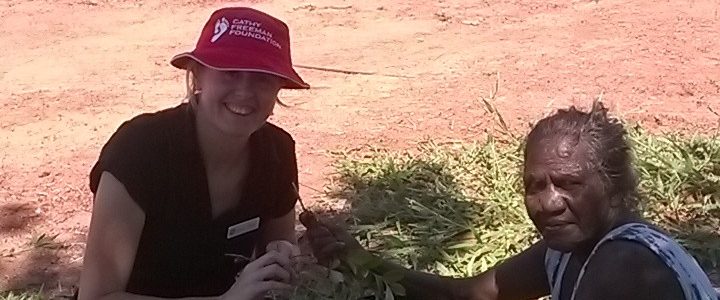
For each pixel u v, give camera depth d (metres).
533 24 10.04
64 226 6.18
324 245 4.04
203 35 3.44
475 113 7.80
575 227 3.05
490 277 3.87
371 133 7.45
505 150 6.77
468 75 8.68
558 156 3.03
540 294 3.82
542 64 8.88
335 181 6.55
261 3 10.88
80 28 10.19
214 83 3.36
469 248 5.41
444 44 9.52
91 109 8.11
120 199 3.43
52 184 6.77
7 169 7.02
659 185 5.90
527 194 3.13
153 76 8.87
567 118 3.10
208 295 3.78
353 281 4.09
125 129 3.51
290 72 3.39
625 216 3.10
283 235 3.97
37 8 10.80
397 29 9.99
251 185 3.66
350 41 9.66
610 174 3.03
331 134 7.46
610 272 2.99
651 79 8.45
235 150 3.53
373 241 5.46
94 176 3.51
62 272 5.60
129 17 10.52
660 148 6.48
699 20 9.97
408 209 5.82
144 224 3.51
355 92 8.36
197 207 3.54
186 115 3.49
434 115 7.79
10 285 5.47
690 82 8.38
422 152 6.97
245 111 3.37
